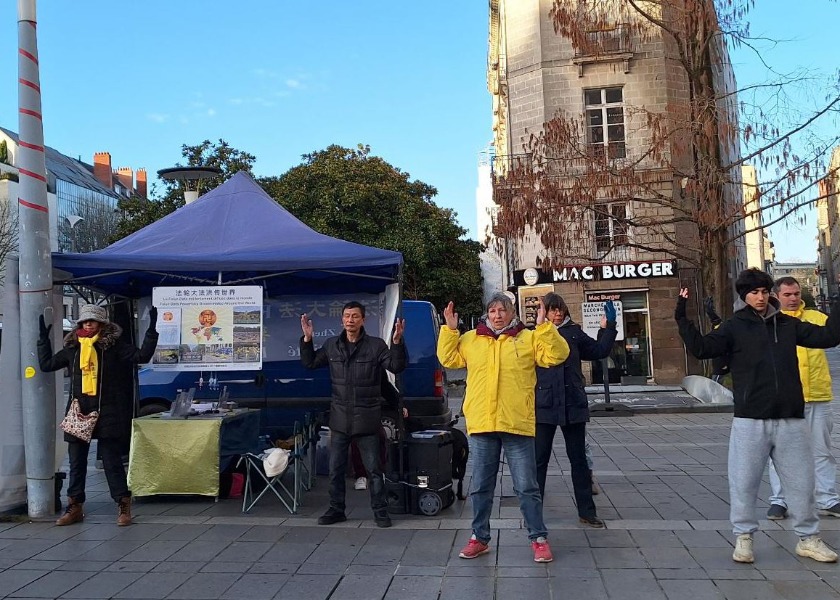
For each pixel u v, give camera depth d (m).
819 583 4.55
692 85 17.05
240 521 6.41
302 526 6.21
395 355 6.09
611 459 9.33
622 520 6.18
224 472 7.43
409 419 9.52
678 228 20.98
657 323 21.39
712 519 6.14
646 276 21.20
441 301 28.52
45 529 6.21
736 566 4.90
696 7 15.59
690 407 14.70
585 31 17.91
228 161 24.44
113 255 6.90
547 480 8.04
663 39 21.69
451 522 6.27
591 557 5.19
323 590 4.65
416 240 26.19
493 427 5.01
